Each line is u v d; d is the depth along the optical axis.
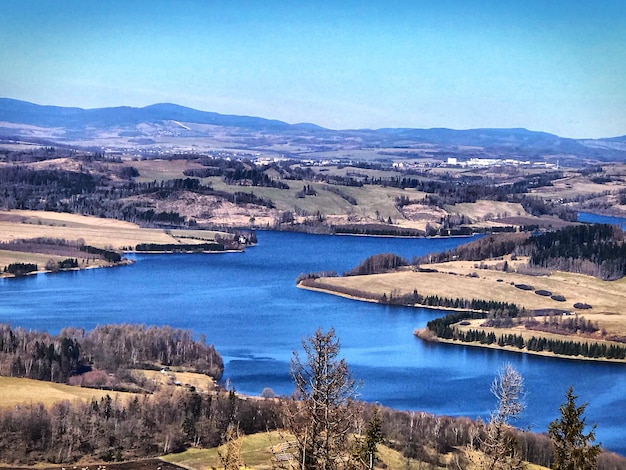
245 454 140.00
